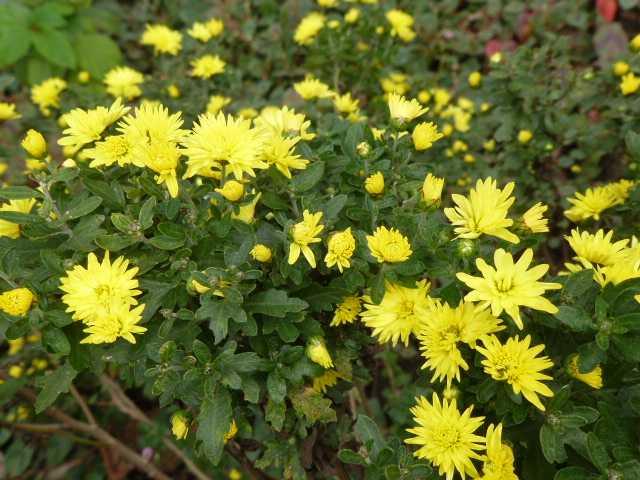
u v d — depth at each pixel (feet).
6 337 0.93
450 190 1.98
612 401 0.94
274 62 2.41
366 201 1.04
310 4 2.52
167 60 2.22
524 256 0.86
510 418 0.95
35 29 2.43
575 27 2.60
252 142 0.95
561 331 0.97
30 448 1.93
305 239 0.90
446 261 0.94
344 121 1.32
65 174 1.02
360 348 1.13
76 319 0.91
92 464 1.98
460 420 0.89
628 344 0.85
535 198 1.92
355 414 1.59
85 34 2.64
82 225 0.99
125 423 2.05
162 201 1.02
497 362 0.87
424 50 2.58
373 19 2.14
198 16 2.70
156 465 1.95
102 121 1.05
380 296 0.92
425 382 1.07
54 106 1.88
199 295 0.96
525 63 1.83
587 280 0.91
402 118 1.17
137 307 0.90
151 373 0.89
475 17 2.67
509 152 1.90
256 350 1.00
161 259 0.97
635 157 1.29
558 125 1.86
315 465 1.26
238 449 1.28
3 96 2.34
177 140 0.98
